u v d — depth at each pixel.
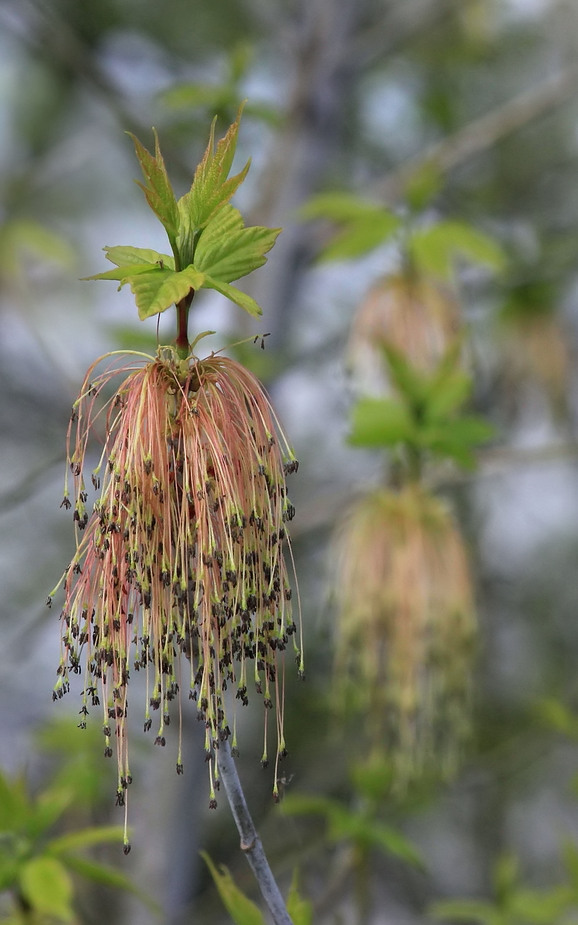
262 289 5.09
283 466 2.14
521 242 5.80
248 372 2.17
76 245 6.96
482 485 6.32
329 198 4.18
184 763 4.59
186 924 4.54
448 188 5.96
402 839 3.76
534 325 5.50
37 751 4.99
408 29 5.39
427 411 3.58
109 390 4.40
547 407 5.58
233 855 5.43
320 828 5.05
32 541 6.83
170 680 2.00
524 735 5.43
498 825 6.52
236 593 2.03
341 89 5.25
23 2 4.49
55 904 2.91
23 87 7.34
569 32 6.18
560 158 6.82
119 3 6.34
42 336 5.50
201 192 2.04
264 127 5.24
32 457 6.66
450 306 4.30
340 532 3.96
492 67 6.91
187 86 4.61
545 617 7.12
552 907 3.92
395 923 6.04
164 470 2.04
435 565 3.70
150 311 1.83
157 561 2.03
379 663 3.74
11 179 6.74
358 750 4.88
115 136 5.55
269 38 6.11
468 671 3.76
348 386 4.27
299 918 2.46
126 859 4.76
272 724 5.68
